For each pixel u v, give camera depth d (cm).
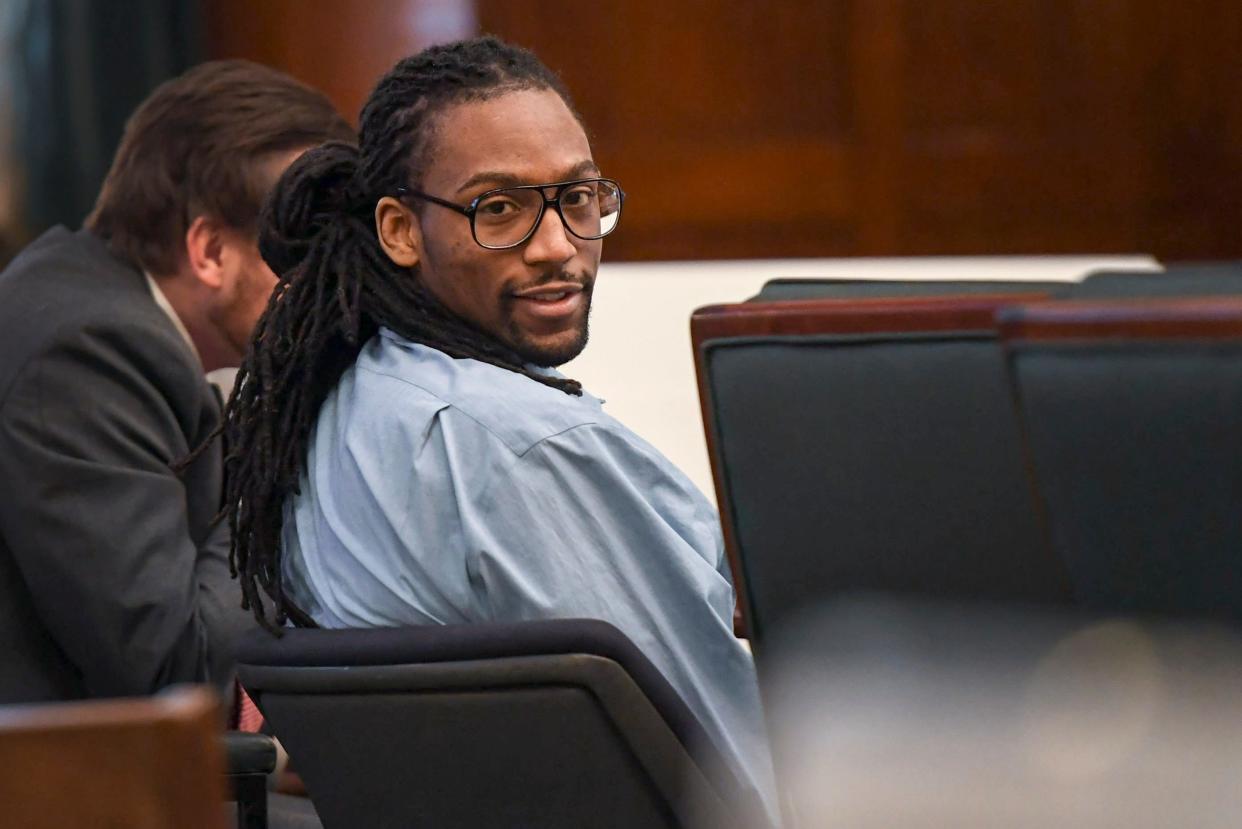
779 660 427
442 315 536
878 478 398
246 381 559
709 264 1234
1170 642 348
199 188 744
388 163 535
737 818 474
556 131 528
